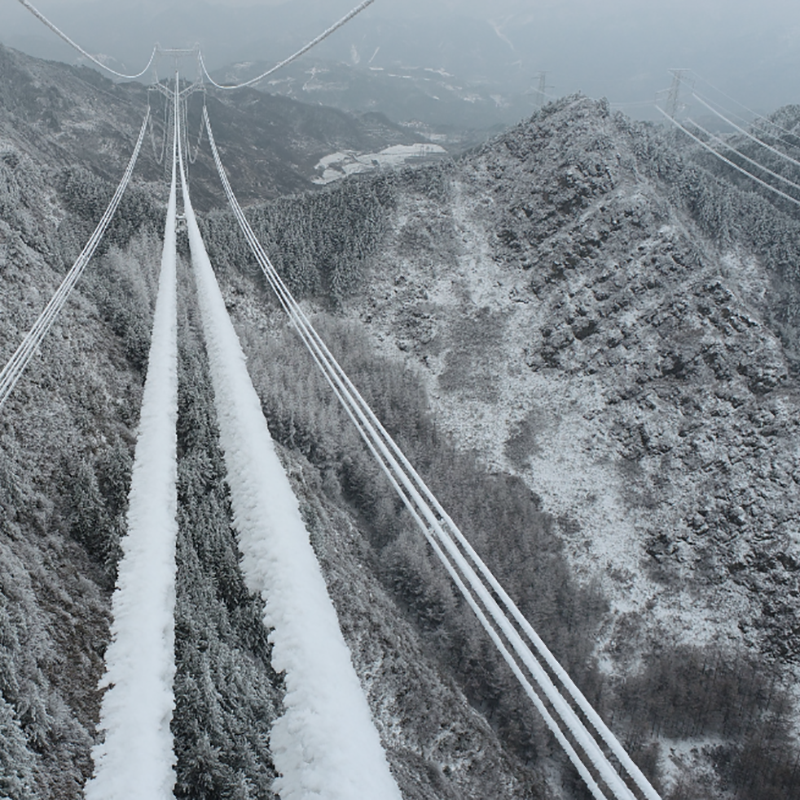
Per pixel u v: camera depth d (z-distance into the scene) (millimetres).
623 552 84938
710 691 70188
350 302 113562
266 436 37750
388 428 88312
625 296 106062
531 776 51938
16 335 41188
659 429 94625
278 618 24906
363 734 21016
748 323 97188
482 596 19359
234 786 22359
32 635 24469
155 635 26062
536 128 132875
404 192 128250
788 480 85438
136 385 47438
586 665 68750
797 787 64188
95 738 22094
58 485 34250
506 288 115812
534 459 95500
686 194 127250
